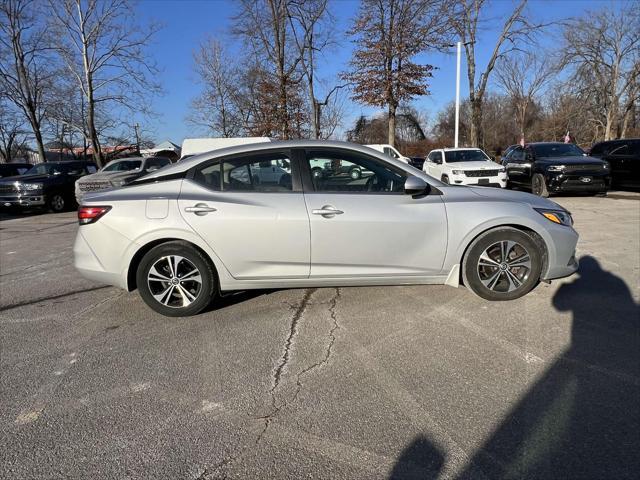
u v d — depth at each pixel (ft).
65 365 10.52
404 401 8.71
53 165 50.80
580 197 42.32
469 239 13.15
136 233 12.50
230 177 12.92
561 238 13.34
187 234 12.46
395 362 10.23
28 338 12.12
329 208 12.60
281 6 84.28
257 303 14.10
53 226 36.17
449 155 51.01
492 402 8.60
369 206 12.78
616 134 118.73
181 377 9.84
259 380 9.63
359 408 8.54
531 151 44.93
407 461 7.11
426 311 13.10
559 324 12.01
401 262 13.08
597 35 109.19
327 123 117.50
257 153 13.03
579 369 9.69
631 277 15.85
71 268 20.20
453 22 79.05
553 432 7.68
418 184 12.62
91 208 12.86
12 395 9.29
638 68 107.96
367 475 6.84
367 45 78.33
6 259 23.06
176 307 13.03
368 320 12.58
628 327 11.73
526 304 13.44
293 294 14.80
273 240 12.60
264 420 8.25
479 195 13.61
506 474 6.77
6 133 133.49
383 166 13.20
